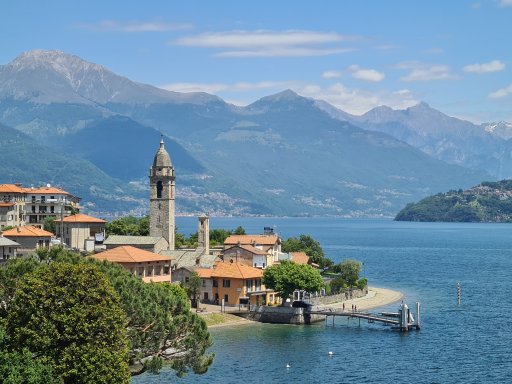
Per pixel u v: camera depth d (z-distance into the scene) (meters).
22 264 112.44
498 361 162.50
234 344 179.12
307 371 153.00
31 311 102.50
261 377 147.75
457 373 152.25
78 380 99.88
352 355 168.00
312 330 199.12
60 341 102.38
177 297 122.75
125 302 110.75
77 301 104.19
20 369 94.06
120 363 102.69
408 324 199.88
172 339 115.19
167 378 143.88
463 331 197.62
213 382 143.00
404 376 149.75
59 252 120.56
